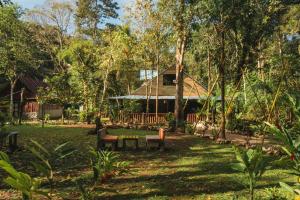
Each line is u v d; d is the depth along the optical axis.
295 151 5.36
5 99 11.86
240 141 17.55
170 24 25.56
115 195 7.73
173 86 41.06
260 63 25.89
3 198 7.33
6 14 35.12
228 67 25.36
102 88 37.22
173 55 42.03
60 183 8.45
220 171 10.41
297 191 4.79
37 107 42.16
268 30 24.58
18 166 10.73
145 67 36.16
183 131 23.62
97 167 5.60
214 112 25.44
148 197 7.62
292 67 19.45
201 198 7.53
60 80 34.09
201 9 19.55
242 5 18.97
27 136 20.22
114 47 34.94
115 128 26.33
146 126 26.75
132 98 38.25
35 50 42.78
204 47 23.97
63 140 18.31
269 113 15.51
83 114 33.66
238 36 24.16
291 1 24.75
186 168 10.98
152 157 13.19
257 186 8.33
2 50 35.06
